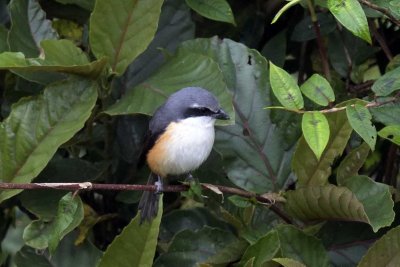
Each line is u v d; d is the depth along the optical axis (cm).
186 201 1130
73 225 860
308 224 975
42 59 938
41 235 927
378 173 1162
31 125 943
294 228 913
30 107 948
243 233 941
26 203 1002
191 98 975
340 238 971
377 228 855
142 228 886
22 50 1024
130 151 1080
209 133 1000
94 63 932
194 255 964
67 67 923
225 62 1020
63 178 1038
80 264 992
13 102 1088
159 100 967
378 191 894
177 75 988
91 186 848
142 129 1084
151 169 1045
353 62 1102
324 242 971
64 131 934
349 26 779
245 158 999
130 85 1057
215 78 976
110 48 982
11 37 1016
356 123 786
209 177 1057
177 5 1076
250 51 1021
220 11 992
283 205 966
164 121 1009
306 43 1148
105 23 969
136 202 1076
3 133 939
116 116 1040
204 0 996
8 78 1095
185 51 1012
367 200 896
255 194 943
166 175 1051
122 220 1117
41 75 1005
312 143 761
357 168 937
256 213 999
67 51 959
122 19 967
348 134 915
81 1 1052
